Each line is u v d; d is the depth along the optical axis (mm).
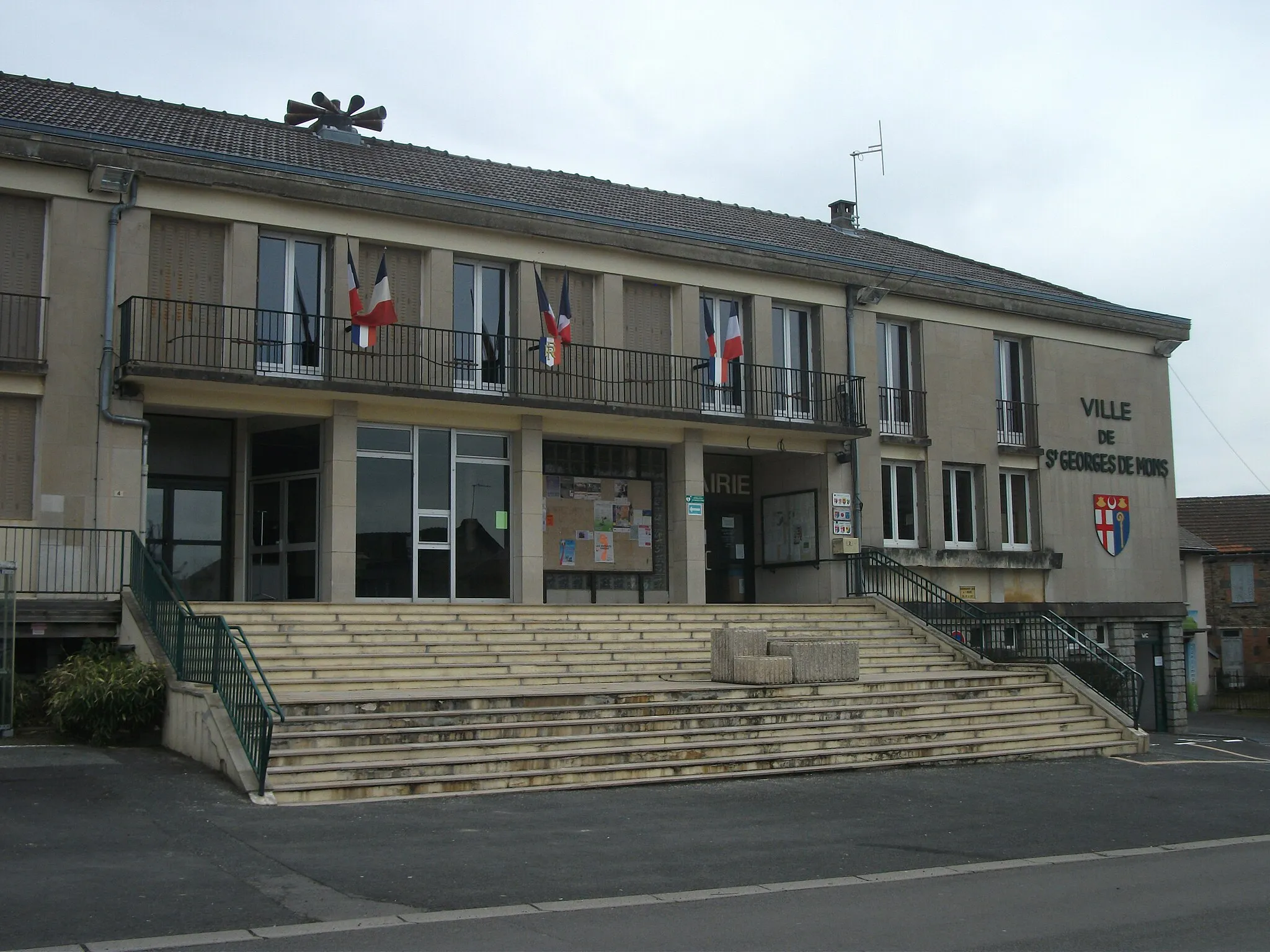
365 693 14648
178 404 18500
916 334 25984
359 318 19047
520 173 25750
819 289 24656
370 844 10016
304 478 20141
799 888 9078
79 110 20453
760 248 23703
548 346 20656
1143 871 10156
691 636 19984
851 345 24781
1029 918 8312
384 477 20422
